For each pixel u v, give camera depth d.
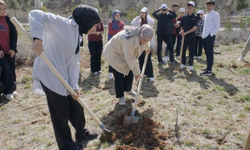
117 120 3.45
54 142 2.95
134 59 3.37
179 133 3.02
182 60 6.09
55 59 2.16
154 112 3.64
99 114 3.64
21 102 4.14
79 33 2.23
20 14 24.34
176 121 3.31
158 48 6.44
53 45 2.13
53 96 2.22
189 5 5.50
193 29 5.50
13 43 4.23
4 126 3.36
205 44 5.39
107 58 3.67
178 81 5.08
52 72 2.17
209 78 5.22
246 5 23.88
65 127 2.43
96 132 3.02
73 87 2.36
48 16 1.98
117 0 32.88
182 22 5.77
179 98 4.16
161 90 4.62
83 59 7.45
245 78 5.09
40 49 1.92
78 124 2.72
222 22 22.45
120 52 3.49
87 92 4.60
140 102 3.99
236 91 4.38
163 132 3.07
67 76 2.26
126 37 3.21
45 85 2.18
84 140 2.92
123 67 3.67
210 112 3.58
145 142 2.81
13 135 3.12
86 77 5.55
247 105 3.77
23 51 6.59
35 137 3.05
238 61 6.53
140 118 3.44
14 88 4.44
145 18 5.71
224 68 5.91
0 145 2.92
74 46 2.16
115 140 2.91
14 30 4.25
